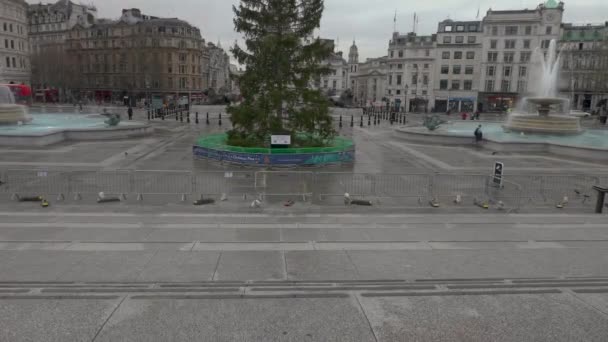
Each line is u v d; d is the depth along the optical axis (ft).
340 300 19.90
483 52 294.25
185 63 332.19
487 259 27.02
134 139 103.19
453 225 36.37
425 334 17.12
